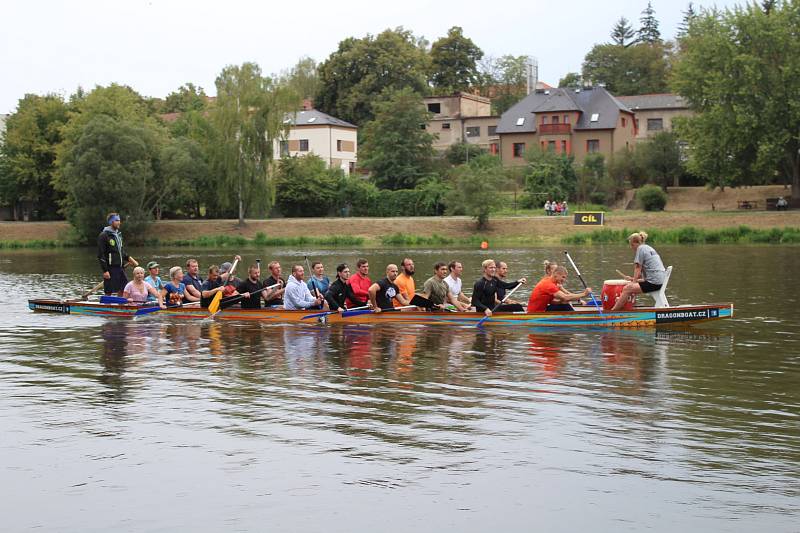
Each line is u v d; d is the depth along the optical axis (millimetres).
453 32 105062
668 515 6840
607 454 8258
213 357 13469
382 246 51562
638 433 8922
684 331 15680
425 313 16656
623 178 67125
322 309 17391
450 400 10406
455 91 101562
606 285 16516
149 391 11055
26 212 71438
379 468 7949
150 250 50656
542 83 96938
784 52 51500
